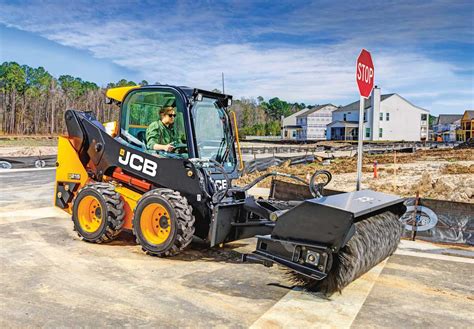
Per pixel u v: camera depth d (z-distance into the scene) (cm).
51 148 4056
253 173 1886
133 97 648
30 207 954
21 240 658
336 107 8144
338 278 436
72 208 650
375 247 479
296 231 442
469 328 389
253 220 609
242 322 385
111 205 619
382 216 536
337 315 405
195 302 428
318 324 385
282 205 600
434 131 10400
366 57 599
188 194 573
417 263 579
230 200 589
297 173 1786
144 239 577
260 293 455
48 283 473
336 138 6912
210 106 627
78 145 690
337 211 419
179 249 556
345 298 448
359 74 582
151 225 582
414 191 1201
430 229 716
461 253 644
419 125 6756
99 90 8650
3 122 7944
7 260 555
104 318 388
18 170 1952
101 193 619
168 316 395
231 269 536
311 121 8219
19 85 8694
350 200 477
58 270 518
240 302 430
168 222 562
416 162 2306
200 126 607
